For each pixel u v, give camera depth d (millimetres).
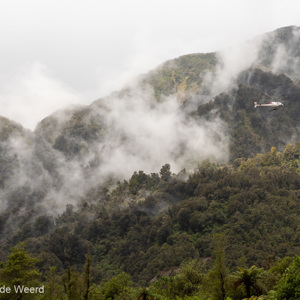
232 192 130875
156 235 121375
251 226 108188
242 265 80062
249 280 37750
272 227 106625
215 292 37875
